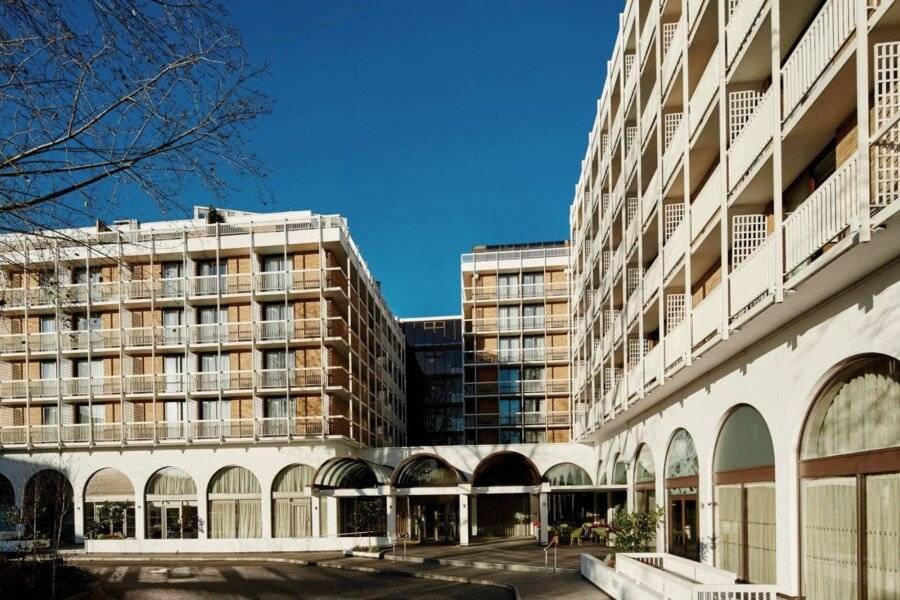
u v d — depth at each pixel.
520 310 54.31
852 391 10.53
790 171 12.53
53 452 37.38
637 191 23.17
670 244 18.47
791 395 12.02
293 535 35.88
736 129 14.25
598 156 31.28
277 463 36.41
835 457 10.83
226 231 38.31
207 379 37.09
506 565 23.17
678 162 17.66
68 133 7.71
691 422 18.33
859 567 10.12
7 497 37.78
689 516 18.88
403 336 66.94
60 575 17.20
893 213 7.58
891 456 9.41
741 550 14.85
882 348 9.28
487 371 54.50
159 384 37.66
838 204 9.09
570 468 39.47
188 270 38.19
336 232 37.25
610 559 18.58
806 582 11.67
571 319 44.28
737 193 13.45
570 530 31.27
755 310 11.69
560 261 54.09
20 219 8.20
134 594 19.42
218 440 36.06
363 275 44.75
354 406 41.34
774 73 11.40
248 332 37.12
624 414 25.91
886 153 8.41
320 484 35.25
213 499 36.56
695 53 17.33
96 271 38.88
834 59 9.54
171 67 7.64
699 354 15.06
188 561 29.48
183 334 37.41
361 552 29.89
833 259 8.99
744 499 14.73
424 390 74.06
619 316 26.83
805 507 11.78
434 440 73.00
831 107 10.40
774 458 12.88
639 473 26.66
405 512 36.44
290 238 37.22
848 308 10.15
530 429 54.12
